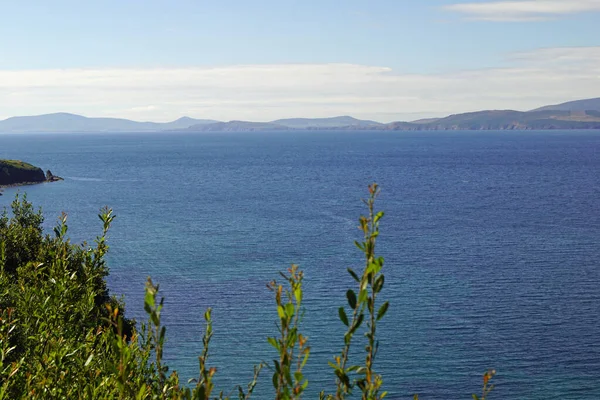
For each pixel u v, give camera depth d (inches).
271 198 5984.3
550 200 5743.1
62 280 465.1
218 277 2807.6
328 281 2738.7
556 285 2736.2
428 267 3070.9
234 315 2242.9
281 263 3107.8
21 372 352.2
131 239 3747.5
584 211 4990.2
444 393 1679.4
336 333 2036.2
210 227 4229.8
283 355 167.9
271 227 4234.7
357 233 3991.1
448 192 6461.6
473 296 2551.7
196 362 1822.1
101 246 521.3
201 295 2504.9
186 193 6427.2
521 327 2174.0
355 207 5275.6
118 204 5497.1
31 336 389.7
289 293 172.7
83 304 454.6
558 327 2176.4
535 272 2972.4
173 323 2143.2
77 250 666.8
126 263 3083.2
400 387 1705.2
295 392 167.2
